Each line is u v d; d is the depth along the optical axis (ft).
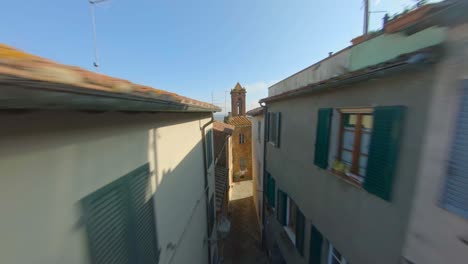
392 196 8.05
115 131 6.21
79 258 4.83
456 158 5.37
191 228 15.01
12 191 3.51
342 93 11.55
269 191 27.45
